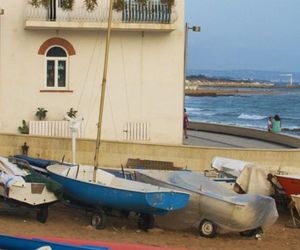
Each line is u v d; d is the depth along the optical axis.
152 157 24.94
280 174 20.25
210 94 163.75
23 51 27.28
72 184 16.80
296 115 116.75
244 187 19.72
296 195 18.70
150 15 26.78
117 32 27.25
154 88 27.55
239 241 16.27
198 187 16.83
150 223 16.59
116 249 12.37
